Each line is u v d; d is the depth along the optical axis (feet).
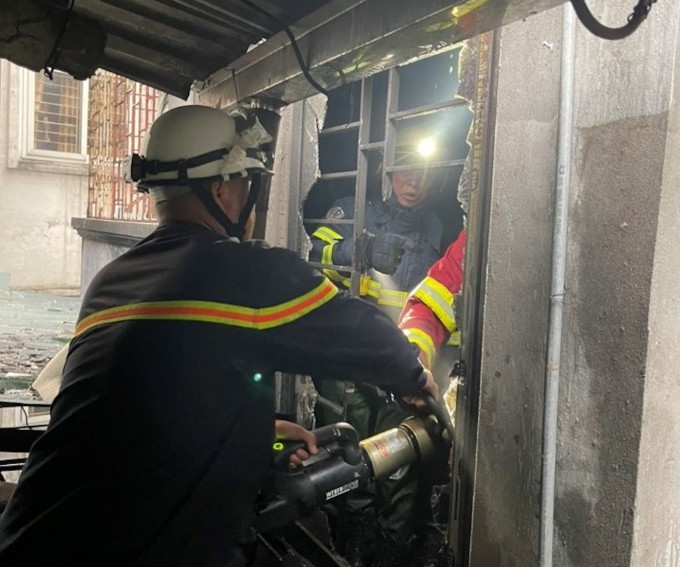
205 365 3.54
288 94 5.72
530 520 4.95
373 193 9.52
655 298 4.09
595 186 4.43
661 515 4.40
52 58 5.57
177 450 3.51
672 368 4.30
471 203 5.69
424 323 6.64
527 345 4.99
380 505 7.38
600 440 4.42
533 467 4.93
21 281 25.80
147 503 3.48
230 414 3.62
